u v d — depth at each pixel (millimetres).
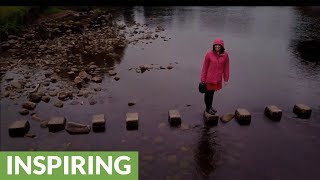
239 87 10992
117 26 22469
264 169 6492
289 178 6227
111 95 10305
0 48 16422
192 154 7016
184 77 12023
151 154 7047
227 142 7488
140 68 12781
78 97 10141
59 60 14211
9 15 20812
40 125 8367
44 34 19875
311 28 22156
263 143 7430
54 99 10000
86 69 12883
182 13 29766
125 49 16203
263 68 13234
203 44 17391
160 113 9008
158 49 16234
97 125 8133
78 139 7723
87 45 17000
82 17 26797
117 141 7605
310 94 10430
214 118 8344
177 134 7859
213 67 7891
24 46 16859
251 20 25453
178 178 6227
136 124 8172
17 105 9594
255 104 9570
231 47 16875
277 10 31641
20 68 13148
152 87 10992
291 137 7684
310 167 6555
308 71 12859
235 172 6406
